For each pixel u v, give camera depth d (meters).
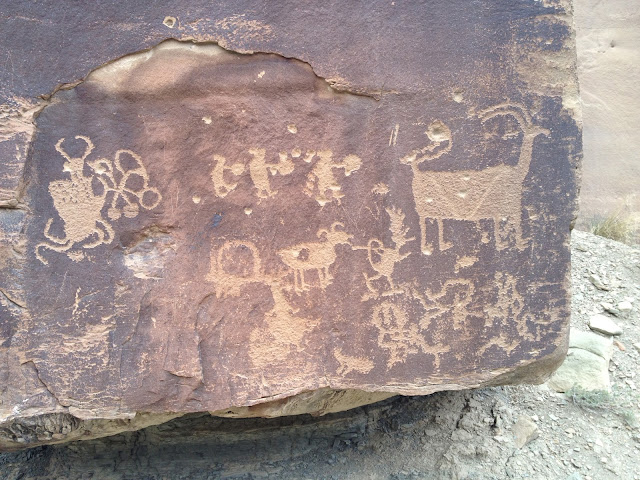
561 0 2.05
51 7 1.94
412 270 2.09
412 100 2.04
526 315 2.12
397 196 2.07
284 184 2.05
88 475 2.55
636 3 4.94
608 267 3.46
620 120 4.91
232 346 2.07
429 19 2.02
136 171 2.01
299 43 2.01
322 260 2.07
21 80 1.94
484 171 2.07
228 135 2.02
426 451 2.60
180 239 2.04
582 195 4.86
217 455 2.65
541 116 2.06
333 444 2.68
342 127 2.04
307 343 2.09
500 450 2.57
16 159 1.94
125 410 2.05
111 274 2.02
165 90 1.99
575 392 2.76
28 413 2.00
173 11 1.97
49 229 1.98
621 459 2.55
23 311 1.98
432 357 2.12
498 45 2.04
